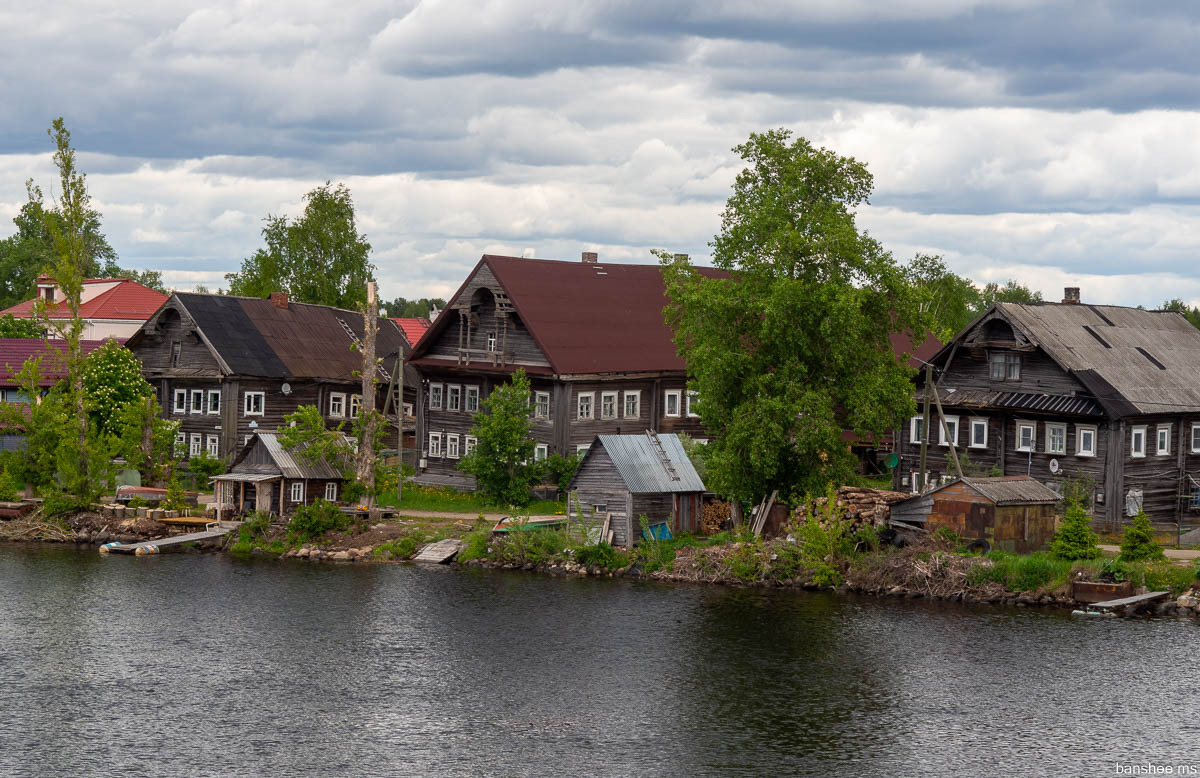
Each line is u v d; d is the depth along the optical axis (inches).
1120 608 2087.8
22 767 1457.9
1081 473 2593.5
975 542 2251.5
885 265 2434.8
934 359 2844.5
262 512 2701.8
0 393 3609.7
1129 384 2610.7
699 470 2632.9
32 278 6486.2
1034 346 2662.4
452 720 1631.4
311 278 4434.1
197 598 2241.6
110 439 2888.8
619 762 1487.5
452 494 3056.1
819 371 2495.1
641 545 2458.2
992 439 2763.3
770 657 1886.1
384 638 1996.8
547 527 2608.3
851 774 1448.1
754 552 2365.9
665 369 3216.0
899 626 2030.0
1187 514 2664.9
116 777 1432.1
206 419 3366.1
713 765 1476.4
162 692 1737.2
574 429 3031.5
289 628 2052.2
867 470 3324.3
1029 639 1946.4
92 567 2488.9
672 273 2536.9
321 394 3538.4
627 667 1846.7
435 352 3314.5
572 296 3228.3
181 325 3410.4
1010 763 1478.8
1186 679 1754.4
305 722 1621.6
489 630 2034.9
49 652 1914.4
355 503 2753.4
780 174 2498.8
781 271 2428.6
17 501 2913.4
